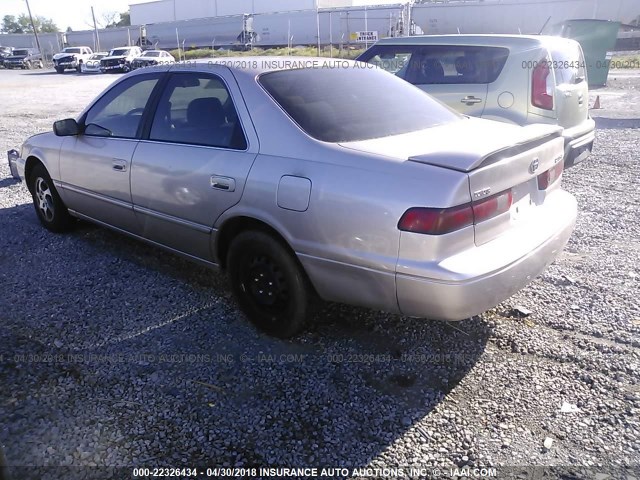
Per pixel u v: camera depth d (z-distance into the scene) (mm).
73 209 4961
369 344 3354
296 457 2490
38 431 2643
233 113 3445
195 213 3596
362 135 3178
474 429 2643
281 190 3043
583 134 6375
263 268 3352
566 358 3158
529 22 35406
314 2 48625
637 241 4824
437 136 3180
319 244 2941
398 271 2697
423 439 2586
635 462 2416
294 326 3297
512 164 2881
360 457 2488
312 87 3512
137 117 4152
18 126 12844
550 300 3816
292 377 3049
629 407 2746
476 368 3105
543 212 3277
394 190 2691
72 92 22297
